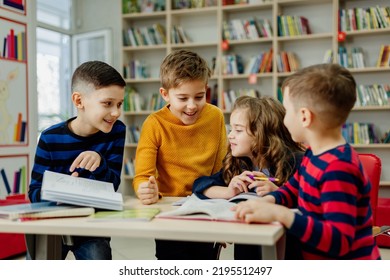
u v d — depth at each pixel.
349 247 1.13
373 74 5.36
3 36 4.63
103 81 1.69
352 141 5.28
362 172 1.21
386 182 5.09
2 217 1.33
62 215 1.34
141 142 2.04
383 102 5.16
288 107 1.32
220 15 5.69
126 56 6.24
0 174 4.59
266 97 1.92
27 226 1.23
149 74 6.29
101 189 1.56
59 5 6.46
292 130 1.32
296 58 5.64
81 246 1.83
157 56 6.29
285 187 1.49
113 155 1.93
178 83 1.86
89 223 1.23
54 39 6.39
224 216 1.24
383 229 1.91
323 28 5.54
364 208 1.23
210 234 1.09
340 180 1.17
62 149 1.84
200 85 1.89
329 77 1.23
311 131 1.28
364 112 5.42
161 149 2.04
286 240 1.43
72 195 1.39
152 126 2.03
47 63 6.26
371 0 5.34
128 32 6.19
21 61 4.86
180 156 2.05
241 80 5.91
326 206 1.17
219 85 5.70
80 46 6.55
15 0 4.79
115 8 6.49
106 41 6.18
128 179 6.18
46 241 1.54
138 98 6.15
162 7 6.02
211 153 2.11
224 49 5.73
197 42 5.98
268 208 1.17
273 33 5.52
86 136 1.87
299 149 1.87
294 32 5.45
